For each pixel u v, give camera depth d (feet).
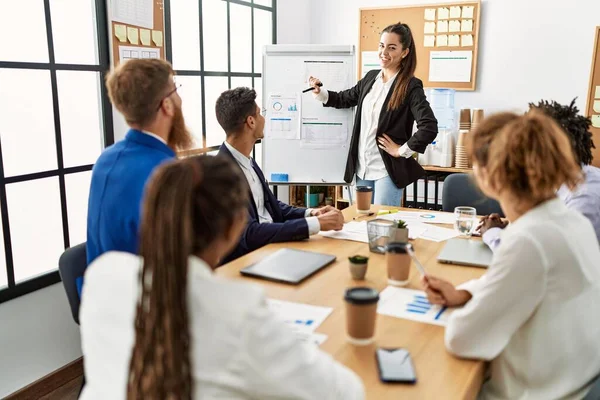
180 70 11.04
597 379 3.91
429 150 13.01
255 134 7.41
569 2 12.40
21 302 7.70
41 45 7.95
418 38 14.14
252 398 2.53
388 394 3.23
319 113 11.87
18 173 7.84
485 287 3.61
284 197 15.06
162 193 2.57
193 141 5.79
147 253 2.58
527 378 3.68
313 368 2.65
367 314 3.80
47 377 8.09
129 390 2.56
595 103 12.41
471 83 13.71
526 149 3.45
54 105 8.18
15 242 7.89
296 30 14.97
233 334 2.45
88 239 5.28
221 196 2.65
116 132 9.21
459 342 3.65
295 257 5.70
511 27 13.11
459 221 6.59
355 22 14.93
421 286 4.97
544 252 3.48
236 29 12.66
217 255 2.88
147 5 9.39
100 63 8.75
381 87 10.52
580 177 3.66
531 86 13.15
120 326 2.70
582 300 3.69
